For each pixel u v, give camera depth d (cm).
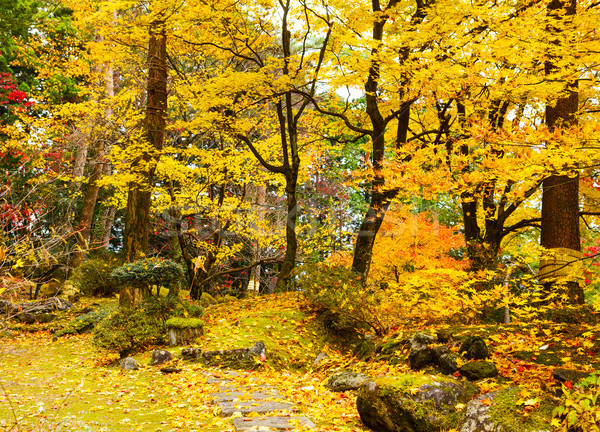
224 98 1212
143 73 1485
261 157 1349
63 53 1919
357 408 496
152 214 1942
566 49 681
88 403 544
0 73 1499
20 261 355
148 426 460
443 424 432
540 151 535
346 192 2027
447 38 788
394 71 836
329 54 1248
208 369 747
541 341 578
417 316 870
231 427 451
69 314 1268
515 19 681
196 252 1958
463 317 820
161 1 1077
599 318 656
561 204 833
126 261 1112
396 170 662
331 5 1066
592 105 998
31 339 1071
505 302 688
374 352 730
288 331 908
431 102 843
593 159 581
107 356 854
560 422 373
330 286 958
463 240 1168
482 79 699
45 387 625
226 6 1176
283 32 1241
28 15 1903
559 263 764
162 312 920
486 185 666
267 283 2103
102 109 1448
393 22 1135
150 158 1162
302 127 1527
